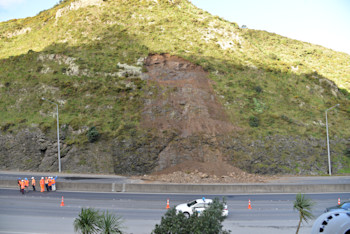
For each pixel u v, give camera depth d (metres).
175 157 44.91
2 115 52.44
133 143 46.09
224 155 46.09
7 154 44.97
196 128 50.06
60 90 57.19
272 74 71.19
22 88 58.22
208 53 72.50
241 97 60.09
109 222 13.72
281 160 47.06
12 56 68.56
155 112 52.66
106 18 81.25
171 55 66.88
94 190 34.09
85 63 63.72
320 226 9.88
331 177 44.19
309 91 68.69
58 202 28.36
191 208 24.20
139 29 78.00
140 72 62.03
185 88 58.09
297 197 15.81
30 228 20.91
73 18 82.56
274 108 59.88
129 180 39.00
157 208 26.64
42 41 77.19
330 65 94.06
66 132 47.66
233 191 34.12
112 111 52.72
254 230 21.28
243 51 79.19
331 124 58.78
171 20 83.31
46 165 43.81
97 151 45.12
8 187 35.22
